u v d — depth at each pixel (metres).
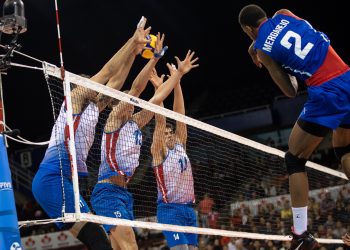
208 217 8.14
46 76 4.33
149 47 5.47
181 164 6.12
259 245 12.98
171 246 6.03
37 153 23.09
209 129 6.25
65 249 17.52
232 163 9.34
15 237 3.63
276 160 10.16
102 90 4.68
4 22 4.40
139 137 5.31
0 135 3.88
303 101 22.27
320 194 11.79
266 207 11.29
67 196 4.17
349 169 4.31
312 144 4.05
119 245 5.05
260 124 22.80
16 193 22.42
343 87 3.94
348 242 4.96
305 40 4.04
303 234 4.00
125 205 5.09
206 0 22.31
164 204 6.01
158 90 5.88
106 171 5.08
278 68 4.09
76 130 4.42
